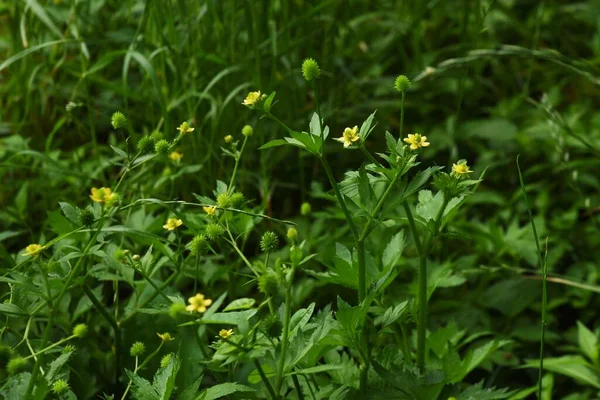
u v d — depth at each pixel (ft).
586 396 4.58
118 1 5.67
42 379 3.69
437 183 3.86
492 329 4.88
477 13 6.09
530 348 4.88
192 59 5.14
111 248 4.20
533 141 5.87
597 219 5.44
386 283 3.95
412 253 5.01
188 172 4.75
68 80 5.65
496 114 6.13
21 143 5.10
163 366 3.79
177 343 4.22
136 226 4.52
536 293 4.94
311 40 5.66
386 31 6.72
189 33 5.12
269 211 5.13
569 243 5.26
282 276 3.64
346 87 5.91
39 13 5.04
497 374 4.78
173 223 4.00
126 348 4.26
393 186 3.85
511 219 5.47
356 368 4.07
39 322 4.33
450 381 4.04
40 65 5.19
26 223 4.88
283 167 5.47
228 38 5.38
